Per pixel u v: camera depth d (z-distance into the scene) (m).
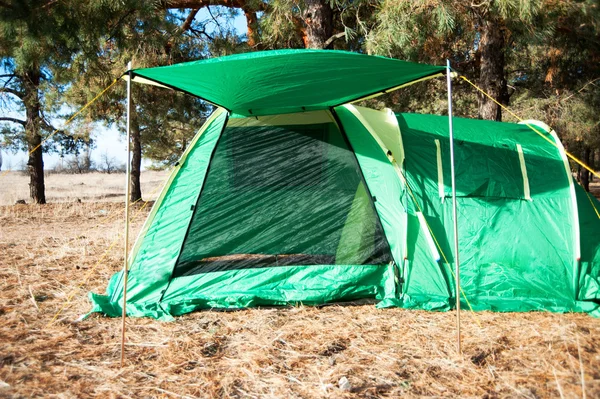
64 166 36.03
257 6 9.47
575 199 5.19
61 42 8.08
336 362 3.54
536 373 3.28
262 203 5.32
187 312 4.66
